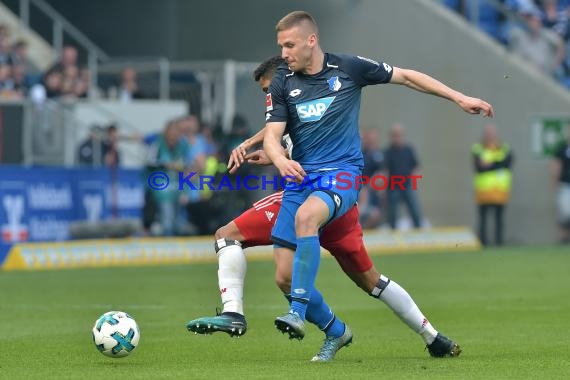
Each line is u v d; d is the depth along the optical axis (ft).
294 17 70.38
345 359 75.05
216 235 73.61
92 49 218.38
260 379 63.05
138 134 194.80
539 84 229.66
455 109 231.71
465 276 151.84
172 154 184.85
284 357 76.95
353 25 229.45
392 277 150.10
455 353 75.15
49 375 65.98
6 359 75.36
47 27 241.14
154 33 237.45
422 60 229.86
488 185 217.97
